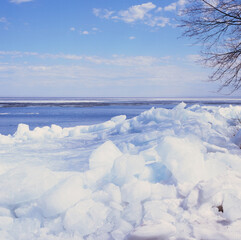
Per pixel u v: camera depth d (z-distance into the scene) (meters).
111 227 2.79
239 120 9.22
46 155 6.48
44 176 3.36
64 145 8.80
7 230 2.73
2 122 39.56
